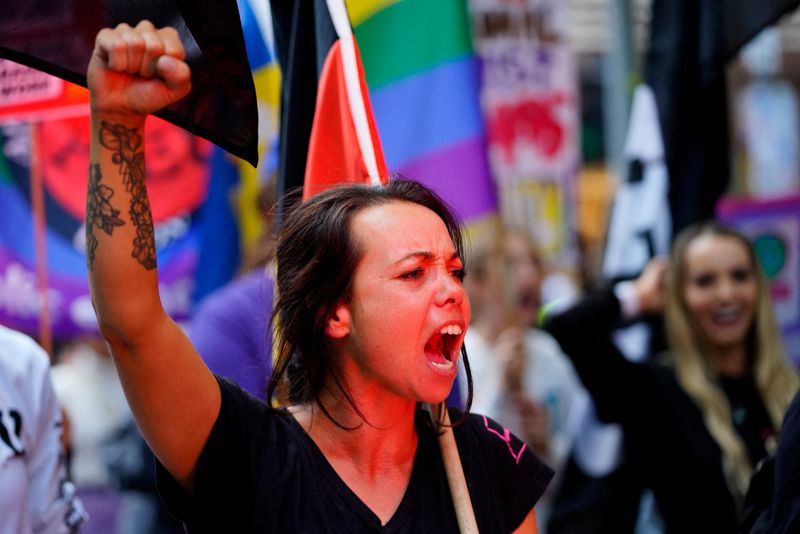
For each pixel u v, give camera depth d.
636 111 6.35
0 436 4.05
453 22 5.13
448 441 3.22
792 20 11.34
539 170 8.86
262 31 4.30
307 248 3.16
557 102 8.78
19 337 4.32
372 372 3.08
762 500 3.96
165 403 2.97
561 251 9.09
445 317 3.04
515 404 6.75
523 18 8.68
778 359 5.77
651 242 6.28
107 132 2.82
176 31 2.82
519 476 3.38
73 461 7.26
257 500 3.04
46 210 7.20
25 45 3.12
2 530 3.97
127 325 2.87
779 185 9.72
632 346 6.89
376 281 3.05
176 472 3.06
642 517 5.81
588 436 5.99
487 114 8.70
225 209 6.96
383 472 3.16
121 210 2.86
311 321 3.14
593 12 13.33
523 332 6.89
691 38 6.00
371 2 5.11
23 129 7.23
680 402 5.63
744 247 5.80
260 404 3.18
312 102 4.00
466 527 3.11
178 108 3.11
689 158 6.15
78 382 7.36
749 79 9.65
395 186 3.23
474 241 5.10
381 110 5.11
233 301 5.11
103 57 2.76
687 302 5.80
